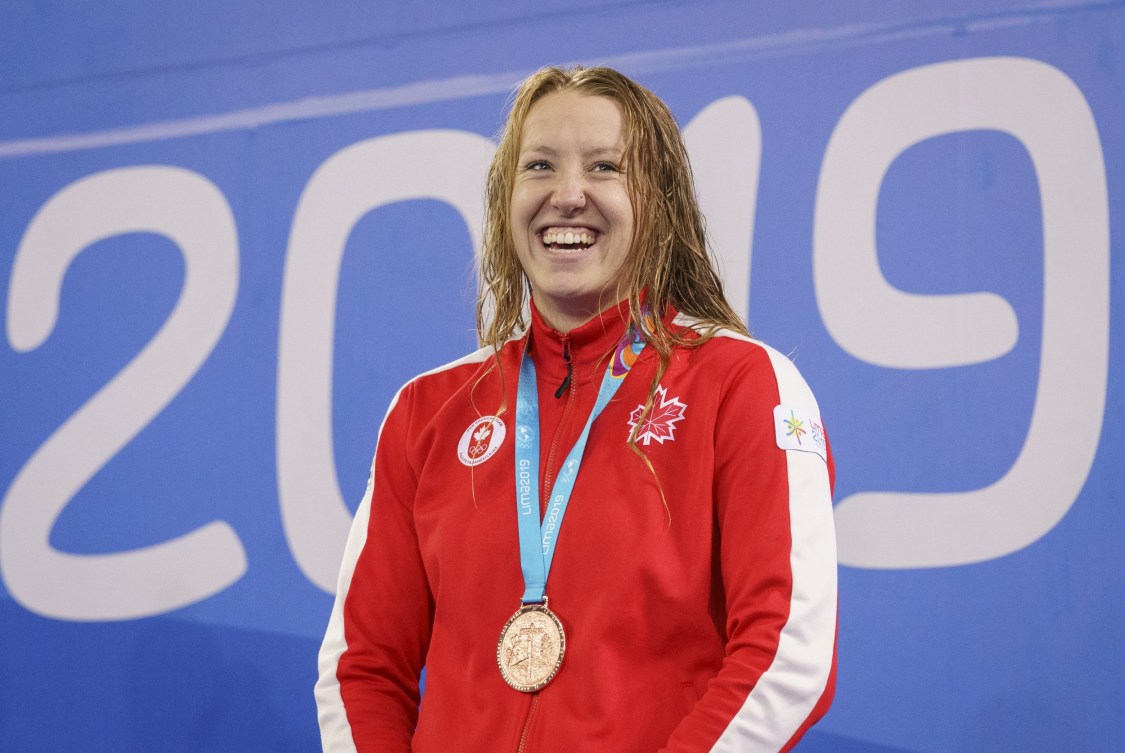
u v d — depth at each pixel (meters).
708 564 3.39
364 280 7.27
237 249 7.53
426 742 3.55
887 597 6.04
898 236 6.22
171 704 7.31
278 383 7.34
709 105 6.67
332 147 7.43
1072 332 5.88
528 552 3.56
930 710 5.91
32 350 7.83
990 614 5.86
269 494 7.28
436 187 7.19
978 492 5.94
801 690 3.16
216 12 7.76
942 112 6.22
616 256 3.81
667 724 3.29
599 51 6.95
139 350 7.63
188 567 7.37
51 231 7.89
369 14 7.45
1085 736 5.68
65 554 7.59
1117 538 5.71
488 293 4.45
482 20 7.21
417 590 3.93
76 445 7.66
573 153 3.84
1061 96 6.02
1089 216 5.91
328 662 3.86
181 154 7.72
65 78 8.00
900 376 6.14
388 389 7.14
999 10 6.18
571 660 3.36
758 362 3.60
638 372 3.75
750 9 6.66
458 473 3.85
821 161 6.41
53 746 7.47
